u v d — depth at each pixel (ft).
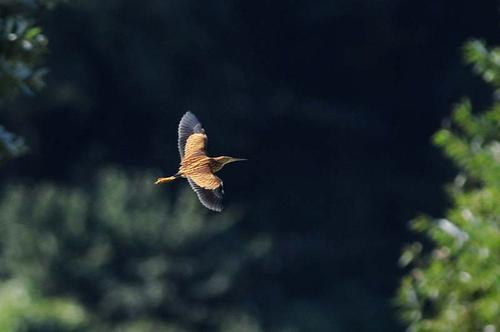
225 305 123.13
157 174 147.64
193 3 161.99
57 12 148.25
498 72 51.24
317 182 161.27
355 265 149.28
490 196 48.42
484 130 50.62
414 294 49.98
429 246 147.43
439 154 159.74
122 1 154.20
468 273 47.73
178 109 158.40
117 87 155.94
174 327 118.73
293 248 142.92
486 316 46.57
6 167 152.35
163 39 157.79
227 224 125.70
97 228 119.96
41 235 118.62
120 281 118.73
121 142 157.17
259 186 161.07
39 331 112.47
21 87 33.94
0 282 119.55
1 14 34.24
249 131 162.40
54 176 154.20
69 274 118.11
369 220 156.76
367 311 138.72
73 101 150.71
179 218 122.21
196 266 120.88
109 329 116.47
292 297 139.23
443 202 156.97
